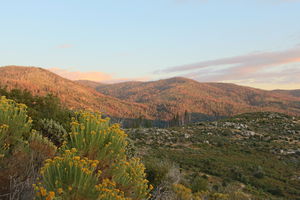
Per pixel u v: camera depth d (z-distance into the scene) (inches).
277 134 2768.2
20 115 141.0
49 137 203.0
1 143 121.0
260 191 986.1
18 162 116.7
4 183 103.6
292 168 1603.1
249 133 2709.2
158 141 2210.9
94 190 95.2
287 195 1029.2
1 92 247.1
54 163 97.3
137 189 127.6
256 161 1694.1
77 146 129.3
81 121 143.0
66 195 90.5
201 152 1907.0
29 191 99.7
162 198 204.2
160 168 329.1
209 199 346.3
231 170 1363.2
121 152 137.1
